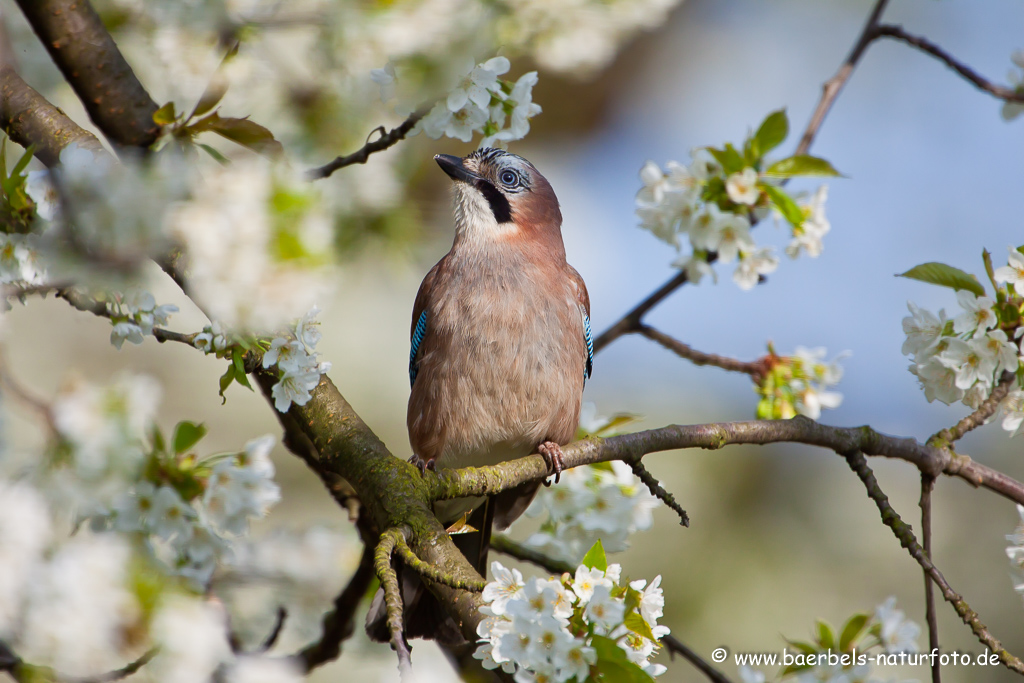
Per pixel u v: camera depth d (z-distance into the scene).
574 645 4.32
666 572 14.05
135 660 4.62
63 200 4.80
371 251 7.73
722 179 7.36
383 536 5.11
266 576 6.77
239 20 5.90
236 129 5.71
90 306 5.21
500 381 7.89
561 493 7.65
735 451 15.09
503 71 6.18
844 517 14.84
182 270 5.32
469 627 4.88
